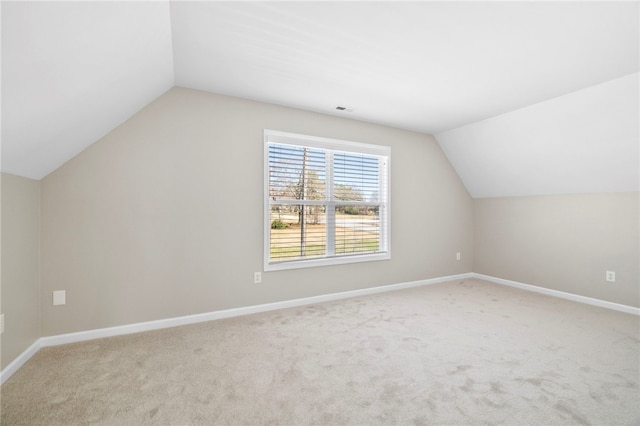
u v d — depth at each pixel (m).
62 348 2.29
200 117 2.86
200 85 2.74
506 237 4.32
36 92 1.41
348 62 2.31
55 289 2.36
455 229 4.61
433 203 4.39
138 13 1.49
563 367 2.04
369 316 3.01
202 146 2.87
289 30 1.90
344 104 3.20
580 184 3.47
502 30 1.88
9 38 1.03
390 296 3.73
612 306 3.27
